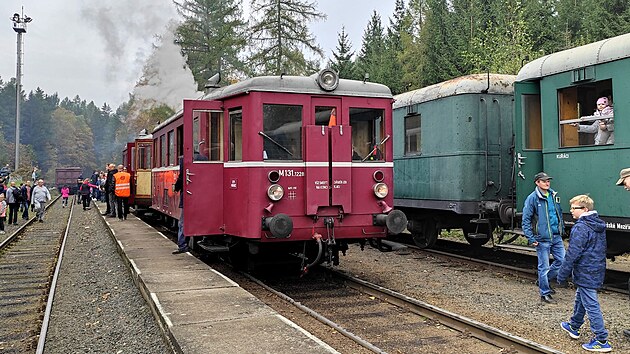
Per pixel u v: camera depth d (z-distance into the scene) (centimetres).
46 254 1291
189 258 935
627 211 754
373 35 4741
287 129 809
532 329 633
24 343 623
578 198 574
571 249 562
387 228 826
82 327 664
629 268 1023
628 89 751
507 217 1027
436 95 1157
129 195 1820
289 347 468
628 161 751
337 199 811
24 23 3903
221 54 2962
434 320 666
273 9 2650
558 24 2945
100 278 945
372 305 750
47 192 2245
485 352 554
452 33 3048
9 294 865
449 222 1210
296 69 2653
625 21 2567
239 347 468
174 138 1132
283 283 902
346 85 849
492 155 1091
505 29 2150
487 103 1092
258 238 786
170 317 559
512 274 968
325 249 819
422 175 1216
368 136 861
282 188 789
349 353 549
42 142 10394
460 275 972
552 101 886
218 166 859
